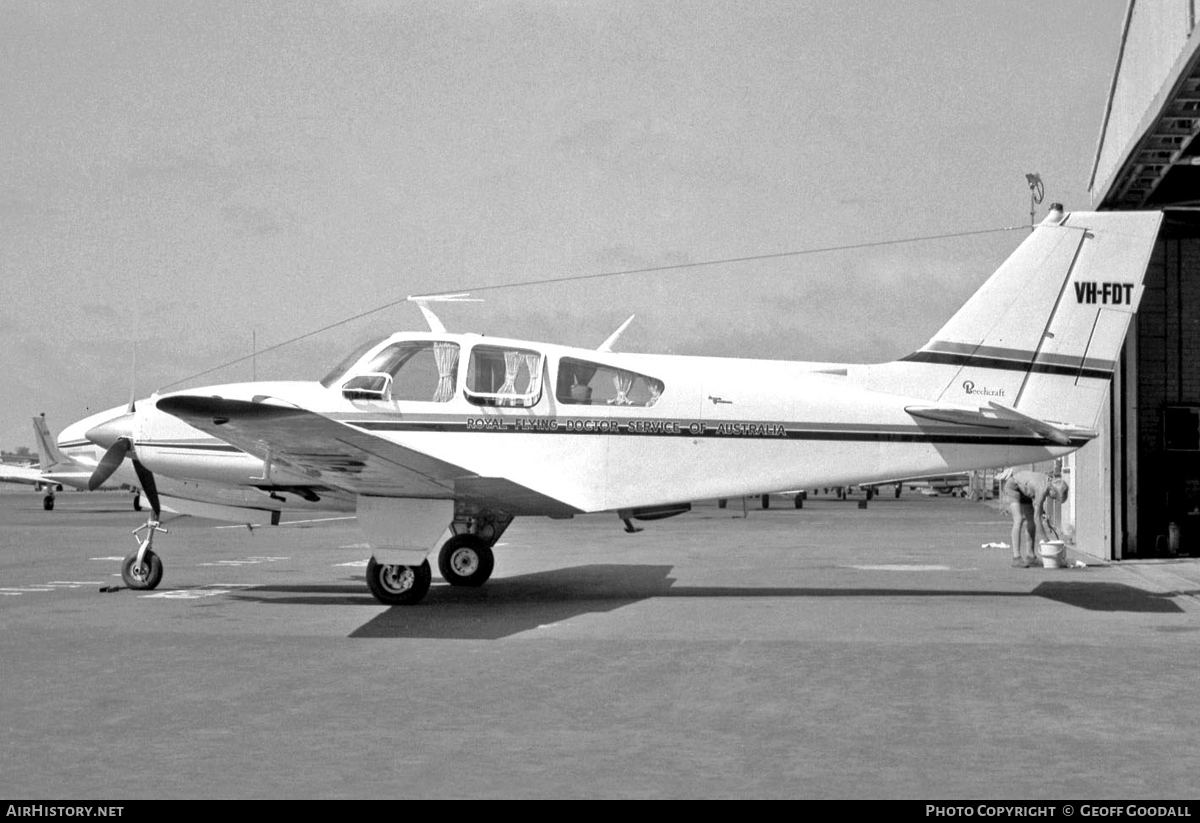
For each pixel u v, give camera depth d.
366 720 6.20
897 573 14.59
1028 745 5.61
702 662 7.93
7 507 46.72
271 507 12.77
